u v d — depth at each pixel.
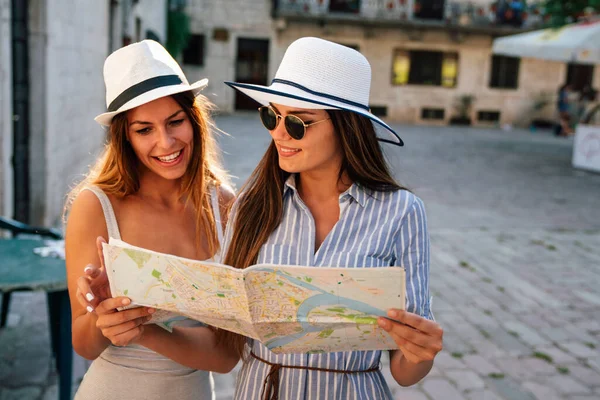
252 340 1.50
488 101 22.27
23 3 5.06
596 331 4.08
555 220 7.49
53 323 2.94
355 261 1.34
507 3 21.33
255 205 1.46
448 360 3.52
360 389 1.42
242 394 1.47
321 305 1.17
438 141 16.25
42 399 2.84
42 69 5.25
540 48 11.66
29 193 5.38
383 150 1.59
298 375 1.41
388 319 1.16
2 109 4.44
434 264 5.41
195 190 1.71
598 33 10.49
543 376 3.39
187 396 1.62
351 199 1.41
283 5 20.25
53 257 2.70
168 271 1.20
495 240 6.36
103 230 1.56
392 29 21.22
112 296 1.26
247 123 17.72
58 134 5.83
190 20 19.88
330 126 1.39
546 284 5.02
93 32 7.90
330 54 1.37
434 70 21.84
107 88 1.59
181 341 1.50
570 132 19.67
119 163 1.60
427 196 8.53
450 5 21.25
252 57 20.73
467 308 4.38
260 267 1.13
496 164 12.24
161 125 1.58
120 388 1.57
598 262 5.73
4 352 3.24
